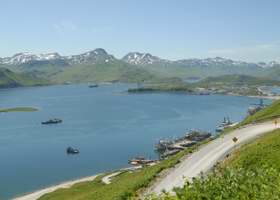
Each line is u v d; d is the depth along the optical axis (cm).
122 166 13925
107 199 5238
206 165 5591
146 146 17062
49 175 12900
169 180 5153
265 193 1845
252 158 4359
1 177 12681
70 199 8325
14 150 16412
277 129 7125
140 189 5009
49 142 17950
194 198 1780
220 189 1842
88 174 13012
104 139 18538
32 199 10481
